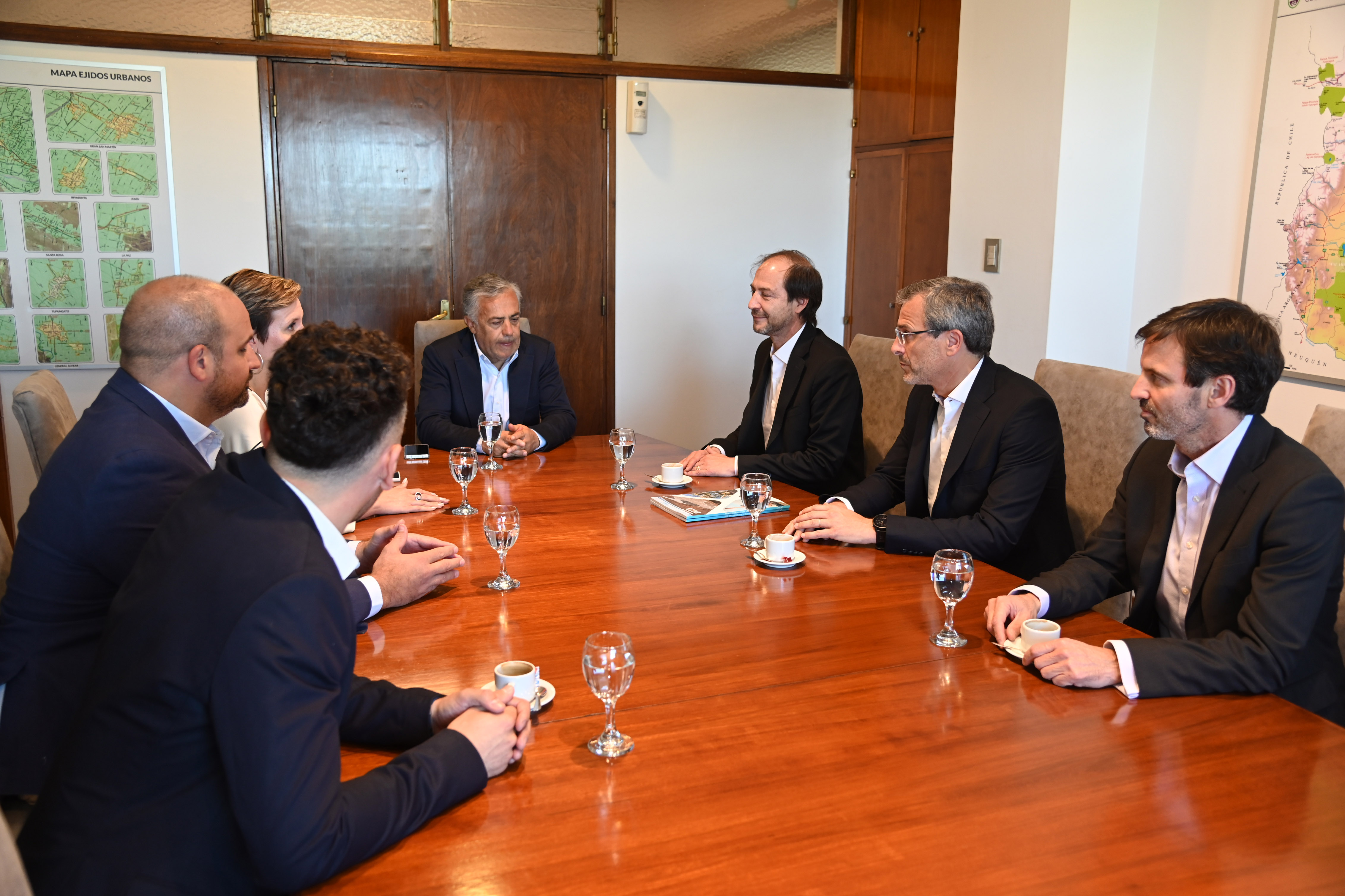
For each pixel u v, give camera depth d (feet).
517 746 3.91
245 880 3.33
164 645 3.27
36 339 13.82
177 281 5.73
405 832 3.39
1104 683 4.66
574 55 15.52
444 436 10.38
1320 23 9.55
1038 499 7.14
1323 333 9.73
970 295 7.46
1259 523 5.09
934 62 14.70
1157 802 3.67
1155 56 11.68
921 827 3.49
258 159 14.25
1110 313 12.18
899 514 9.96
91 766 3.35
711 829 3.47
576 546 6.81
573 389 16.42
